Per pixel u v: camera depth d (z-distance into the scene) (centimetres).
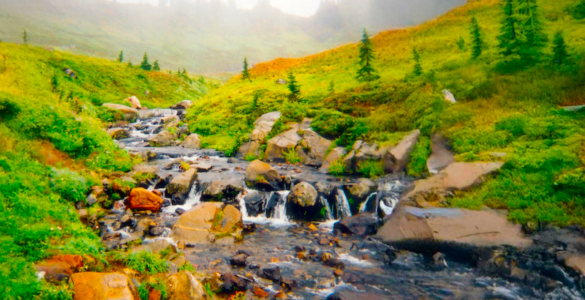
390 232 1155
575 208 997
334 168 1841
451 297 809
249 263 977
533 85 1970
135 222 1256
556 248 887
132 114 4322
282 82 4759
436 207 1209
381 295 823
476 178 1295
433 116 1962
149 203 1398
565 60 2136
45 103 1795
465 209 1160
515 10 2617
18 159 1259
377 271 947
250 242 1142
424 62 3947
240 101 3862
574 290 774
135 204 1386
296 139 2259
